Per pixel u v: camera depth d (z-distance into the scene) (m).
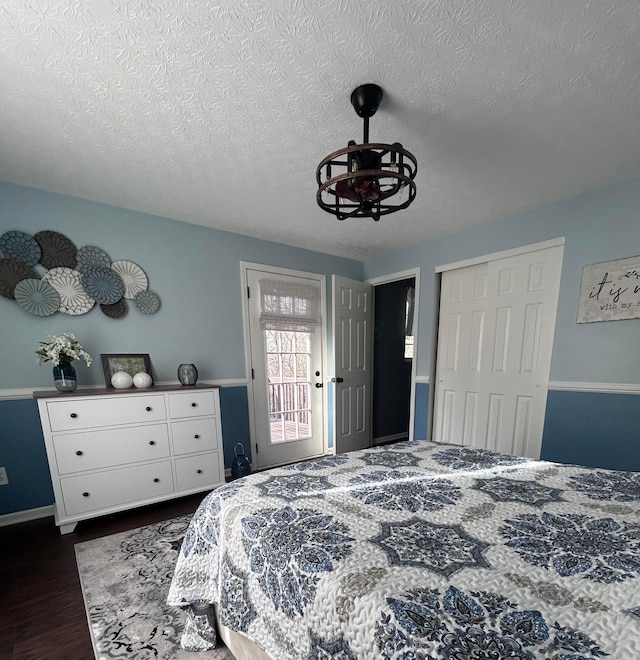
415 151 1.66
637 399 2.00
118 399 2.03
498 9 0.94
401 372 4.28
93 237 2.26
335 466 1.33
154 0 0.91
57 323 2.16
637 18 0.95
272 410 3.22
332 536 0.80
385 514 0.91
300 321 3.34
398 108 1.35
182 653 1.15
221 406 2.90
